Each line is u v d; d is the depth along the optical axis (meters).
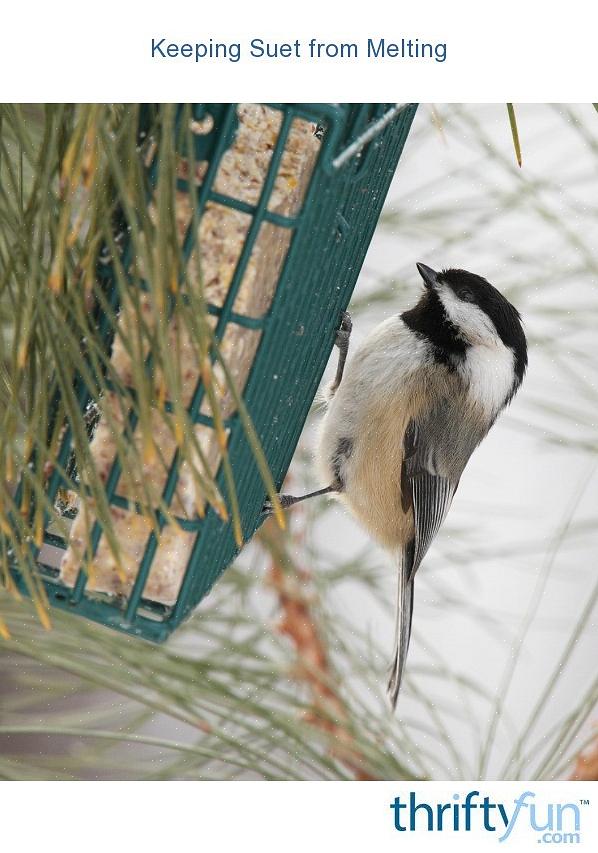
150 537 5.43
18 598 4.65
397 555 8.16
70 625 5.66
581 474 7.19
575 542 6.69
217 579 6.54
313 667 5.92
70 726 5.80
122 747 5.85
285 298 5.53
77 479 5.65
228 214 5.33
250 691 5.78
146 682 5.52
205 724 5.48
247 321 5.32
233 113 5.09
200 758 5.81
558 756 5.56
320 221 5.77
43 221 3.91
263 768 5.40
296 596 6.48
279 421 6.64
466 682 5.84
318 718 5.87
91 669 5.52
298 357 6.57
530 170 6.65
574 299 6.99
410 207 7.02
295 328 6.14
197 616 6.18
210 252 5.34
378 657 6.45
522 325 8.04
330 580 6.82
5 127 4.78
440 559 7.11
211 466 5.61
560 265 6.91
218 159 5.09
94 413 5.36
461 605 6.71
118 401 5.28
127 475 4.25
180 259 3.92
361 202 6.65
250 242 5.23
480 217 6.93
